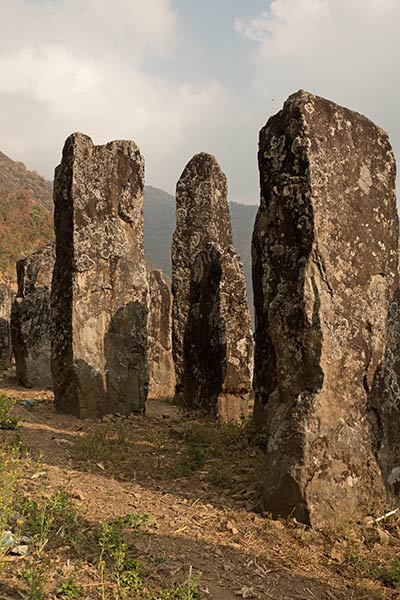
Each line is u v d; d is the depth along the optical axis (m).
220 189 14.57
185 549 4.56
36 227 56.50
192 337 10.98
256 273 8.14
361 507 5.43
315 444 5.21
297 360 5.46
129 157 10.71
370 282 5.77
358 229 5.70
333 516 5.23
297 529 5.04
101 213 10.29
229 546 4.71
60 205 10.33
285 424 5.36
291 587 4.21
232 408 10.09
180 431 8.63
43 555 3.96
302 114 5.52
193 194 14.35
